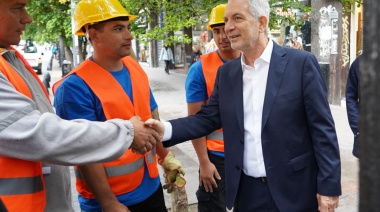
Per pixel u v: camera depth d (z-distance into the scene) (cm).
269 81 223
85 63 242
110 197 225
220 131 335
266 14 224
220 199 343
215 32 326
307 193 227
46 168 184
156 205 265
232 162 240
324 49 1001
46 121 162
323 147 217
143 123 207
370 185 50
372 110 49
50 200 184
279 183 223
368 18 50
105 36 236
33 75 199
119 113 236
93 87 233
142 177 250
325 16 978
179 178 282
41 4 1394
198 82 327
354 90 343
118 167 238
